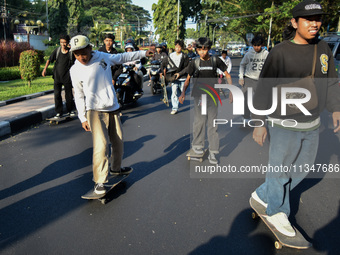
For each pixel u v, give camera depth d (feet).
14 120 19.74
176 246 8.16
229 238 8.51
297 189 11.62
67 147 16.55
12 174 13.00
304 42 7.65
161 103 30.35
